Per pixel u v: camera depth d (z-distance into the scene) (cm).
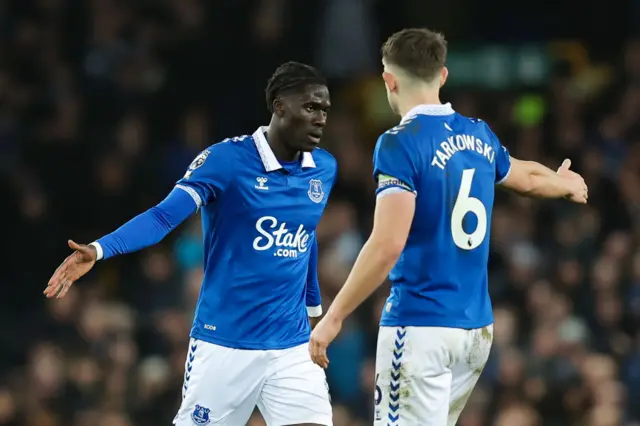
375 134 4934
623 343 4100
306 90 2070
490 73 5147
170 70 4819
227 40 4831
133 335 3988
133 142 4553
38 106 4669
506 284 4150
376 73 5072
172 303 4044
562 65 5197
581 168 4769
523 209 4488
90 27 4847
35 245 4388
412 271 1867
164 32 4856
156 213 2028
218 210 2112
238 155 2100
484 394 3781
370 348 3941
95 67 4769
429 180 1842
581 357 3912
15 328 4147
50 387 3850
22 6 4847
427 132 1856
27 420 3825
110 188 4466
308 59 4922
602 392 3853
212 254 2141
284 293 2155
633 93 5022
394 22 5319
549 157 4881
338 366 3884
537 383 3831
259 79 4806
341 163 4678
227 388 2148
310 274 2258
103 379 3869
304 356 2181
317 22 4981
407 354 1864
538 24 5366
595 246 4406
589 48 5316
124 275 4297
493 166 1928
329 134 4800
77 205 4469
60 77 4731
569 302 4175
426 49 1883
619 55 5303
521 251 4256
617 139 4875
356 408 3800
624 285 4206
